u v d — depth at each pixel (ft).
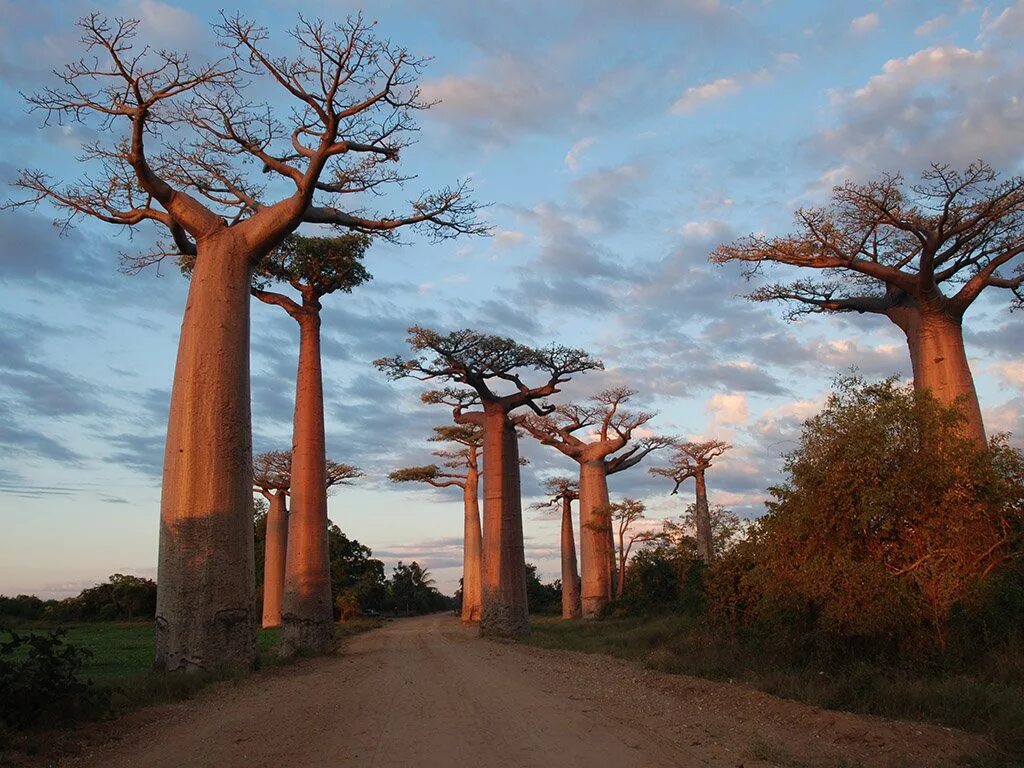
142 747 23.76
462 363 87.15
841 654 33.42
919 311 54.34
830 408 36.35
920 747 21.85
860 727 23.94
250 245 48.85
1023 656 29.63
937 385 52.80
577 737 23.49
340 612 214.69
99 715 28.25
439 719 26.76
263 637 112.37
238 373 46.80
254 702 32.71
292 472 69.21
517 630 86.28
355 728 25.29
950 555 32.96
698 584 66.74
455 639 83.10
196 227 48.08
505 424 90.68
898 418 34.91
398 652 62.54
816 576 33.83
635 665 46.39
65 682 27.55
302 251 68.49
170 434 45.16
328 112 48.78
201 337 46.11
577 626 102.22
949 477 33.50
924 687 27.32
